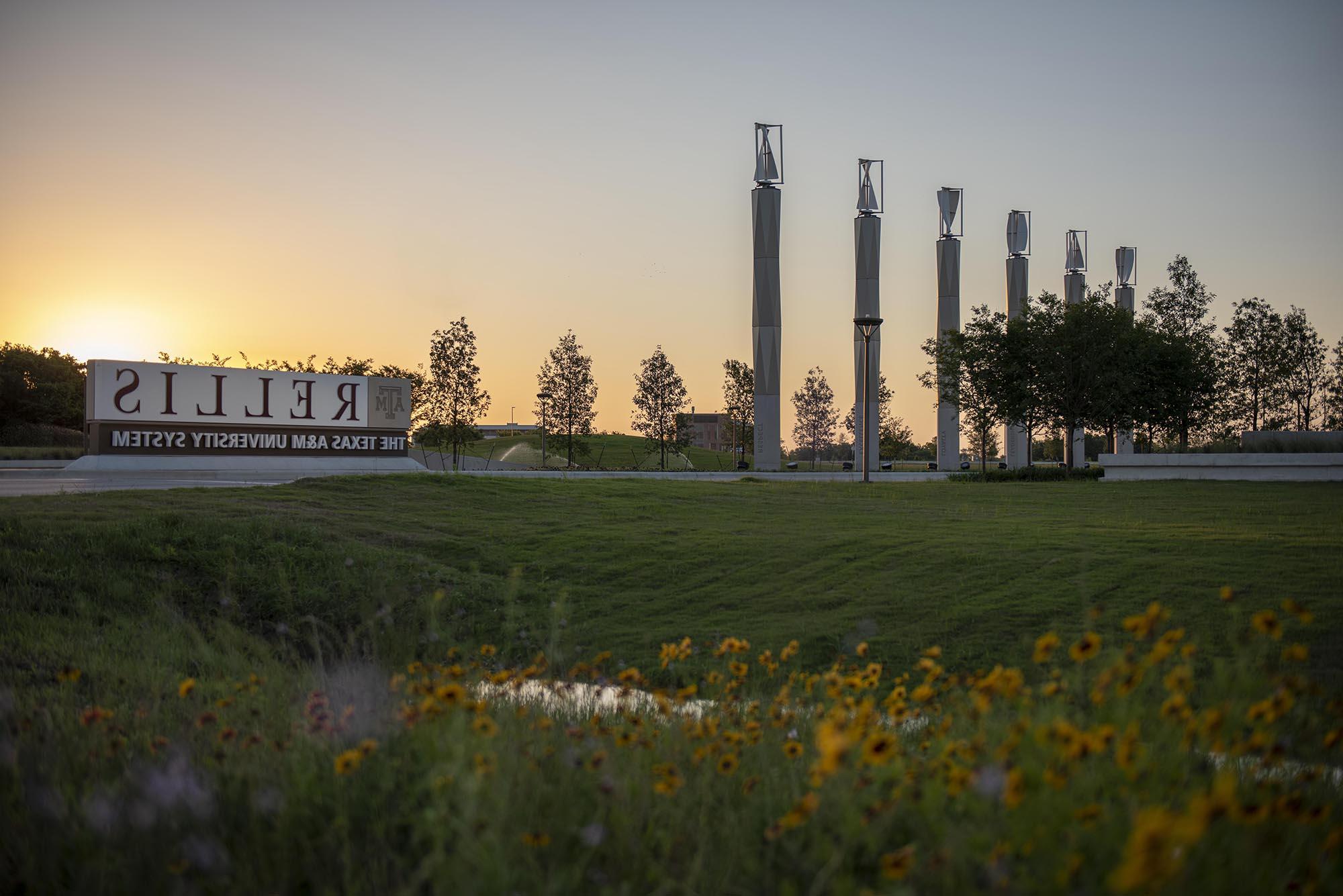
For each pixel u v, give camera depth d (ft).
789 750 16.10
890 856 10.87
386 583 44.21
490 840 10.98
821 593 44.68
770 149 215.31
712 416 457.27
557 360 216.33
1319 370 164.14
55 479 104.68
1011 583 44.11
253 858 13.04
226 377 133.49
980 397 154.61
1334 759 16.38
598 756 14.58
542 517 63.41
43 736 18.97
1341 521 63.82
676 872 12.64
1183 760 13.08
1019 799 10.63
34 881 12.57
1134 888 9.65
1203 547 50.26
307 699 23.27
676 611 43.57
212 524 49.42
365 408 147.43
